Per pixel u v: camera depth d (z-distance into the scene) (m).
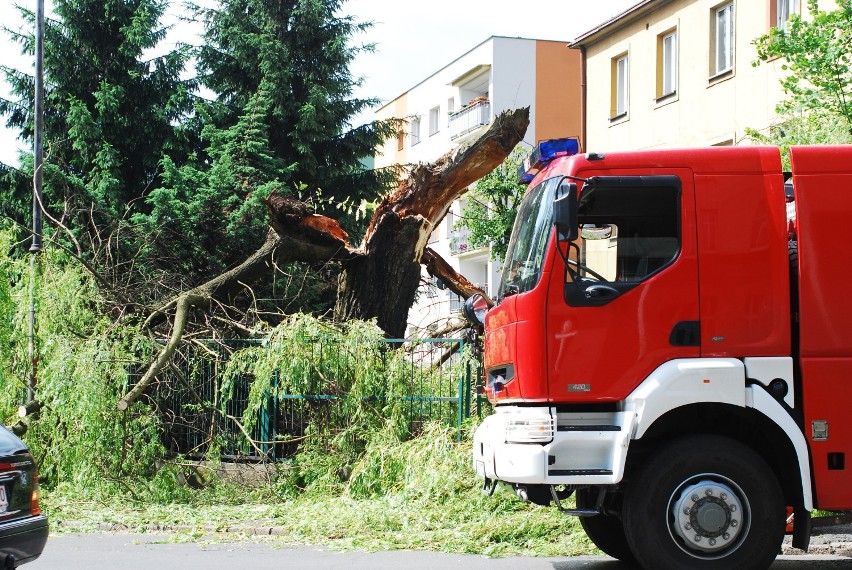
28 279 12.16
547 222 6.89
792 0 20.77
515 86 40.22
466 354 11.05
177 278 15.60
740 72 22.08
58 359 10.74
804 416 6.61
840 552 8.40
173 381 11.73
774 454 6.93
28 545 6.00
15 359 11.88
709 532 6.57
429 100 47.00
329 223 13.57
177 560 7.78
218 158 20.55
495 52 40.06
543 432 6.63
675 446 6.65
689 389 6.55
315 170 23.64
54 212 19.95
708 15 23.16
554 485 6.73
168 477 10.93
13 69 22.41
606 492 6.98
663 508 6.59
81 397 10.48
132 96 22.36
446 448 10.20
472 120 40.69
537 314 6.72
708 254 6.77
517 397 6.86
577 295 6.71
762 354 6.70
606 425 6.69
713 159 6.86
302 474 11.15
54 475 11.12
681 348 6.70
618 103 27.34
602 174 6.84
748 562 6.57
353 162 24.70
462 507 9.49
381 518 9.30
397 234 13.72
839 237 6.80
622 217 6.80
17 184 20.50
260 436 11.58
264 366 11.14
